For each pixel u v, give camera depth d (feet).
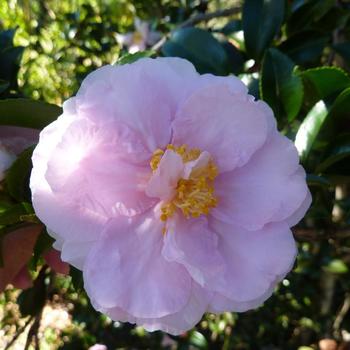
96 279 0.40
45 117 0.47
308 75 0.58
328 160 0.56
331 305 1.42
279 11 0.70
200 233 0.44
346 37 0.88
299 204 0.43
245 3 0.71
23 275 0.61
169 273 0.42
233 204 0.44
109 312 0.41
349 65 0.79
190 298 0.43
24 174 0.46
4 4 1.50
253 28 0.71
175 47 0.69
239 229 0.44
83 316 1.28
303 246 1.31
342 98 0.54
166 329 0.42
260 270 0.43
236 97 0.41
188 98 0.41
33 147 0.45
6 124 0.47
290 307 1.45
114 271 0.40
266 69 0.61
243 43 0.75
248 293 0.43
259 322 1.42
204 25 1.21
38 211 0.39
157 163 0.41
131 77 0.41
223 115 0.42
